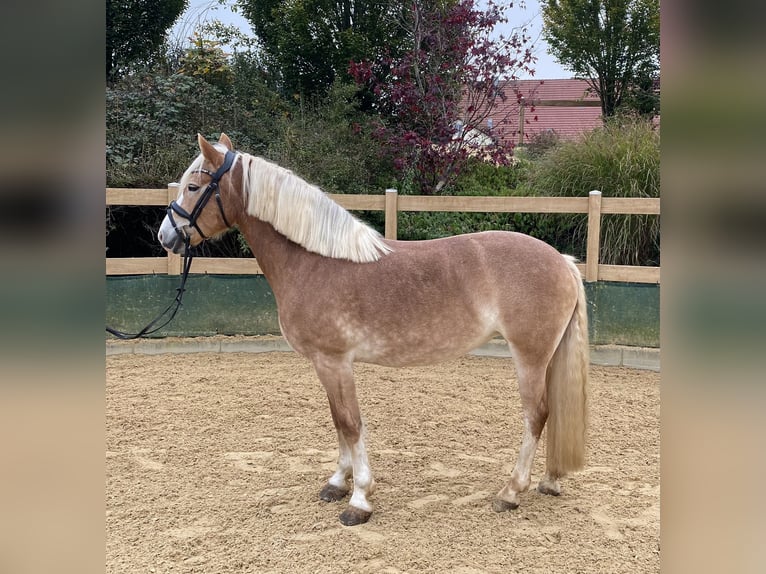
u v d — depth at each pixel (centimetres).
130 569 241
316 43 981
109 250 713
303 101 957
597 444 380
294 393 480
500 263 280
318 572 240
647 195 660
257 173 293
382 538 267
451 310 278
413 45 876
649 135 694
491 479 331
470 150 854
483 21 807
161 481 326
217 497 308
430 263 282
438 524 280
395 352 284
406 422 418
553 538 267
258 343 607
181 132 795
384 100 942
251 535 270
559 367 296
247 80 952
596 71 1211
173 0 943
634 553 253
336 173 768
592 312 566
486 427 410
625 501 303
